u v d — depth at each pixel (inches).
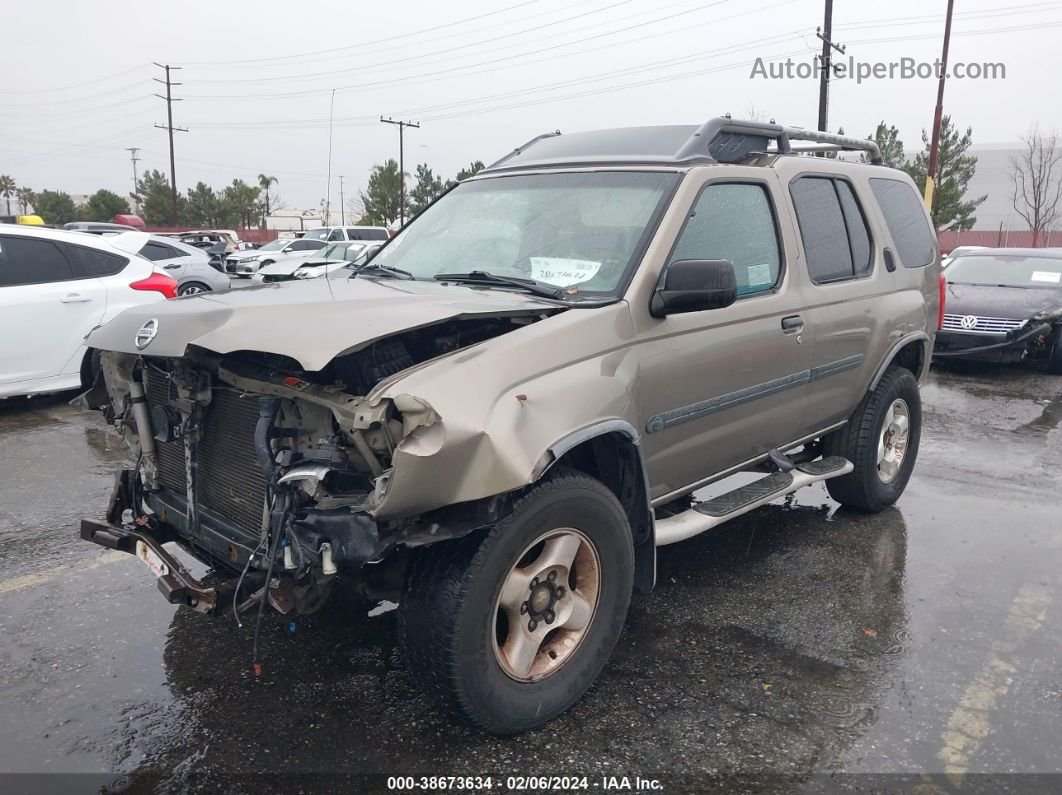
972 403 358.0
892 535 201.9
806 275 173.0
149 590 166.6
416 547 112.5
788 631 153.3
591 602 127.1
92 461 251.1
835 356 181.8
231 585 114.7
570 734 121.8
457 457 102.3
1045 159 1958.7
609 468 132.7
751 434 164.1
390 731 121.9
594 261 139.5
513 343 114.9
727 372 150.3
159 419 135.3
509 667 117.3
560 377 117.3
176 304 132.2
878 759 117.1
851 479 206.1
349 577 114.9
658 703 129.9
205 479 128.6
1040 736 123.0
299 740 119.6
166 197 2094.0
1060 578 178.4
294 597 109.3
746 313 153.6
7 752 116.3
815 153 213.3
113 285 315.6
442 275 147.6
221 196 2167.8
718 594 168.4
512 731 118.7
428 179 1788.9
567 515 119.3
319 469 104.3
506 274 146.6
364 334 106.0
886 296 199.5
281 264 734.5
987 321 409.1
